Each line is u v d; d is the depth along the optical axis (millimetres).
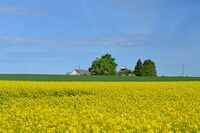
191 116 17797
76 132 13695
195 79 70312
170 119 16703
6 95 32094
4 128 15062
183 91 33000
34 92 34125
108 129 14500
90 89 35312
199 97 28562
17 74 72188
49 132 14000
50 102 25984
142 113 18828
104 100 26609
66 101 26406
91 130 14172
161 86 39000
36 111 19500
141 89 35312
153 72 111500
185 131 14281
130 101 25531
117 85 40438
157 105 22828
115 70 108250
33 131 14562
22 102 25859
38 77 66688
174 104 23172
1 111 20719
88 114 17828
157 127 14688
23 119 17234
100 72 107312
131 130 14047
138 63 111938
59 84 40406
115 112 19891
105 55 108875
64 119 16094
